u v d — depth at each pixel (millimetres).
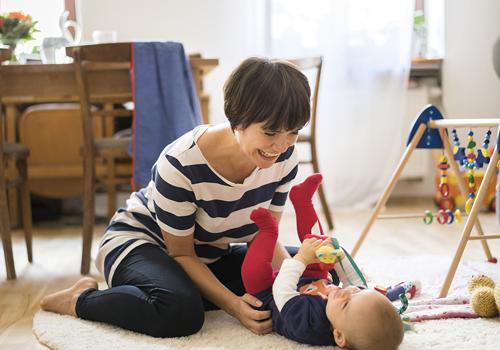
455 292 1886
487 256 2264
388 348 1266
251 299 1530
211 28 3844
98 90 2531
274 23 3773
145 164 2406
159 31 3840
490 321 1587
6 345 1545
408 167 3969
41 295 2064
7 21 2938
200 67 2766
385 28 3820
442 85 3996
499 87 3969
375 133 3893
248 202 1587
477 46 3957
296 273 1470
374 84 3869
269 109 1272
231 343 1444
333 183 3908
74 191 3525
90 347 1433
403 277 2070
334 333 1335
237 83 1314
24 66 2461
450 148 2193
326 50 3814
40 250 2846
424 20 4121
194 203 1546
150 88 2408
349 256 1602
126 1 3812
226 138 1479
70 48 2486
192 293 1518
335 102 3857
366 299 1295
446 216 2186
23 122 3465
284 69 1314
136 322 1524
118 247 1669
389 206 3857
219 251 1743
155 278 1536
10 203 3449
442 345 1406
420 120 2133
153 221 1698
